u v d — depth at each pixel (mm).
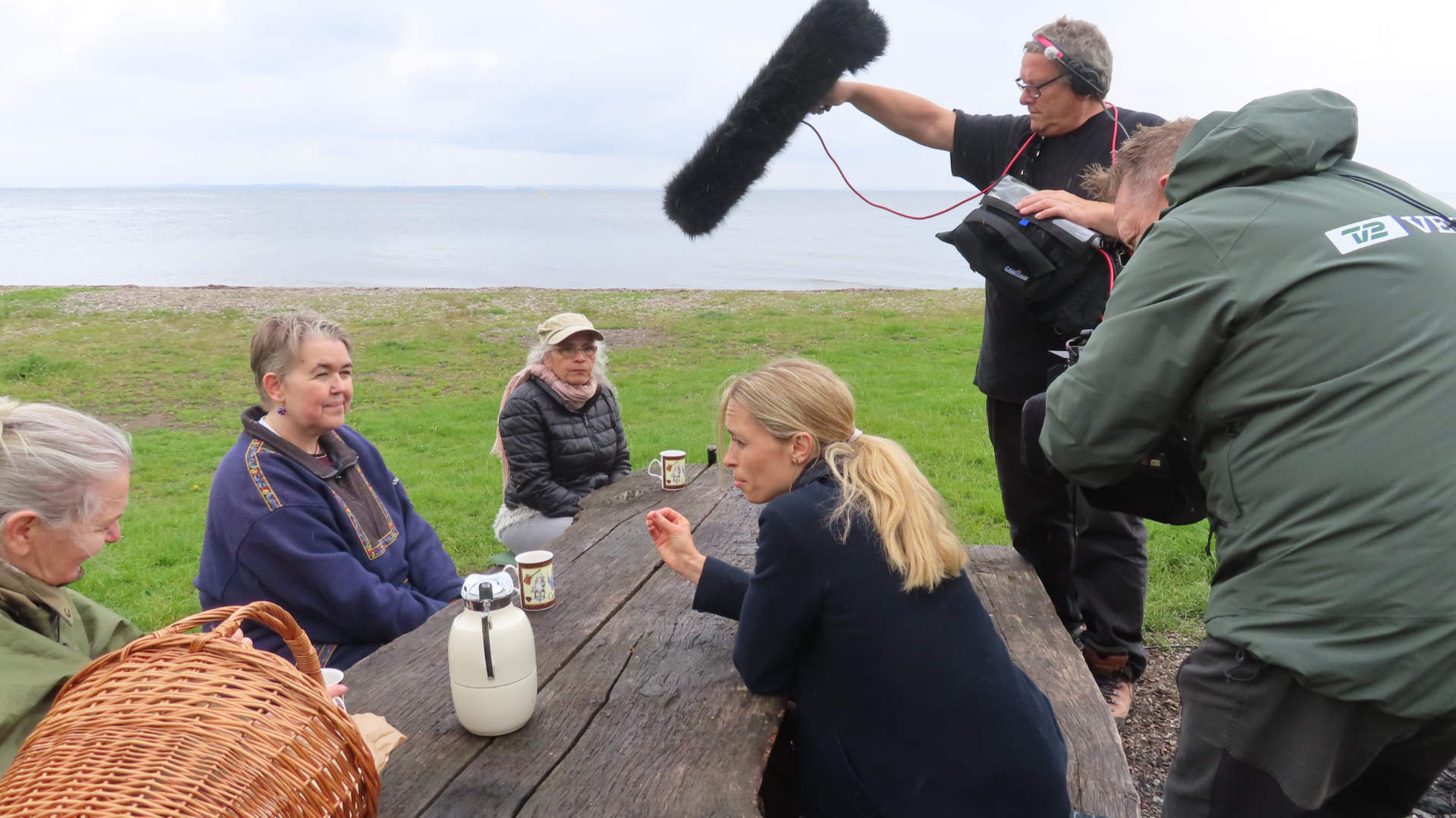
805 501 1645
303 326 2482
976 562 2842
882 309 19266
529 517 3889
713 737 1634
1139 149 2004
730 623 2143
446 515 6012
